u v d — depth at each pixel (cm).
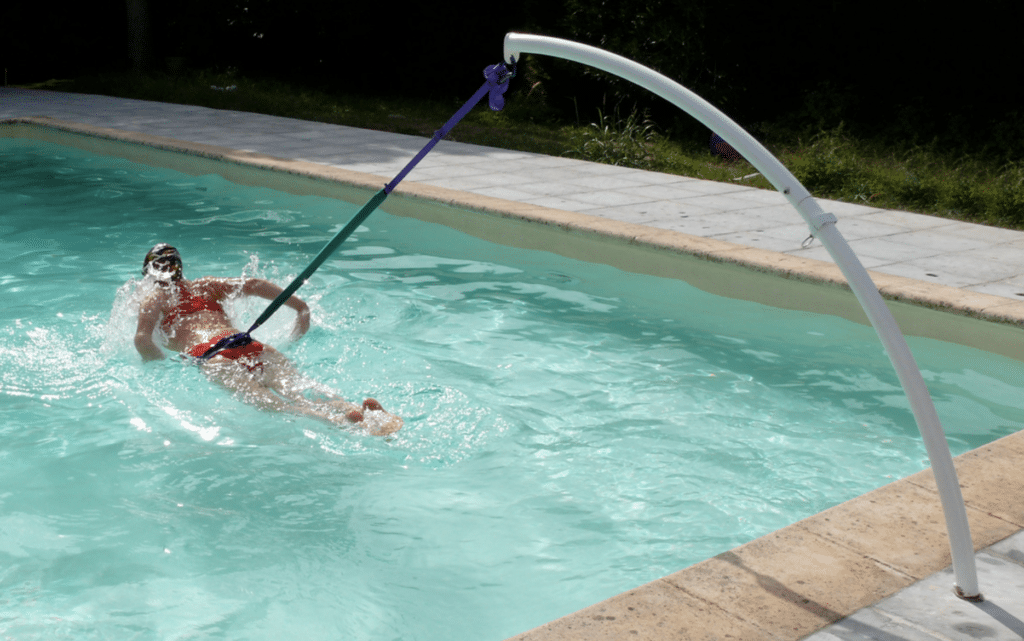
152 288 486
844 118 1329
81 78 1856
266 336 509
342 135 1255
